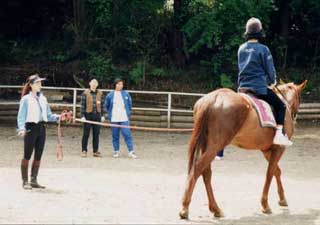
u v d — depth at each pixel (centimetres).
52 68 2436
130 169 1253
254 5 2206
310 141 1784
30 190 980
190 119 1980
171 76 2409
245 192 1037
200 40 2239
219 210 832
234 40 2227
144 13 2447
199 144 799
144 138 1819
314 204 955
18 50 2572
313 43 2673
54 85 2358
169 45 2555
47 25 2728
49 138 1753
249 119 821
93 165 1294
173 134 1922
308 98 2344
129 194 973
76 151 1518
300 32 2686
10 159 1338
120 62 2470
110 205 877
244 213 872
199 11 2317
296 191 1066
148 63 2423
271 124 844
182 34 2492
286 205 933
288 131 916
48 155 1427
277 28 2619
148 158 1429
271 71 861
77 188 1008
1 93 2256
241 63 878
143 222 765
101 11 2417
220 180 1149
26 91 1008
